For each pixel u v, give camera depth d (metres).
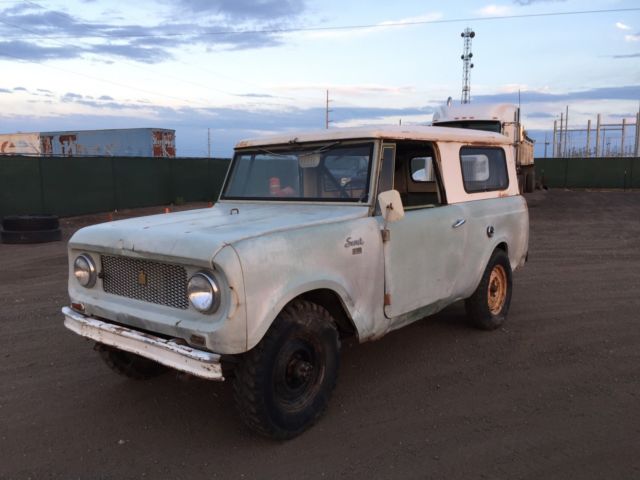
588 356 5.08
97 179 20.05
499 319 5.83
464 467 3.28
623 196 30.83
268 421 3.40
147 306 3.54
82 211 19.38
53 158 18.06
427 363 4.94
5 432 3.78
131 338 3.48
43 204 17.75
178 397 4.31
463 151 5.26
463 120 16.72
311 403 3.69
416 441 3.59
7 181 16.41
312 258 3.54
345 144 4.35
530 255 10.75
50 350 5.36
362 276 3.92
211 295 3.13
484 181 5.62
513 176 6.15
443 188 4.94
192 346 3.26
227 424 3.87
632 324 6.04
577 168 40.38
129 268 3.66
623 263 9.75
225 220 3.96
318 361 3.72
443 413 3.98
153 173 23.06
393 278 4.21
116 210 21.05
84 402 4.23
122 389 4.46
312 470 3.28
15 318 6.48
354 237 3.86
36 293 7.82
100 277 3.84
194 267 3.24
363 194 4.16
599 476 3.16
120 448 3.57
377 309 4.09
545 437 3.61
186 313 3.32
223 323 3.09
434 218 4.64
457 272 5.00
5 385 4.55
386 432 3.71
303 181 4.55
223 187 5.14
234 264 3.10
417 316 4.59
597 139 57.94
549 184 41.06
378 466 3.30
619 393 4.27
